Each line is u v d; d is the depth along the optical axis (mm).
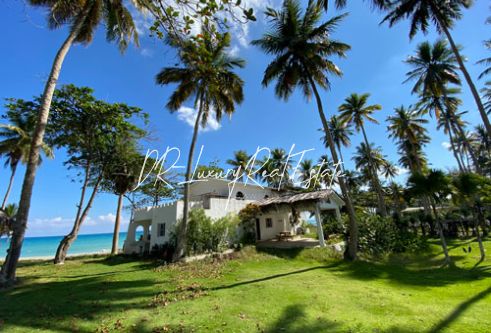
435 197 14641
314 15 15102
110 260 17922
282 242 19531
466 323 5086
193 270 11664
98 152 19703
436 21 17547
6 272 9016
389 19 18797
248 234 19641
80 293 7836
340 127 34469
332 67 15344
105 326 5219
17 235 9406
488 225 27453
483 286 8078
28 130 22594
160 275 10719
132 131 19641
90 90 16484
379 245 16234
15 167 26156
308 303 6543
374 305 6375
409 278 9789
